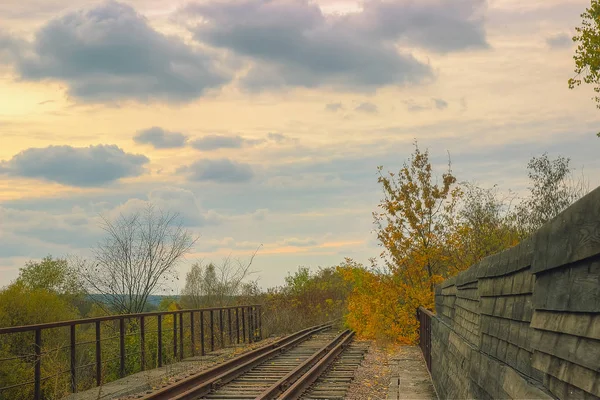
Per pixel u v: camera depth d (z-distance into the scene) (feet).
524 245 14.23
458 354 26.08
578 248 9.96
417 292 83.61
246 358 62.44
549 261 11.59
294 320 119.03
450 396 28.45
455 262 88.22
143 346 57.06
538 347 12.76
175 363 61.52
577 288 10.30
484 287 20.35
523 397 12.90
